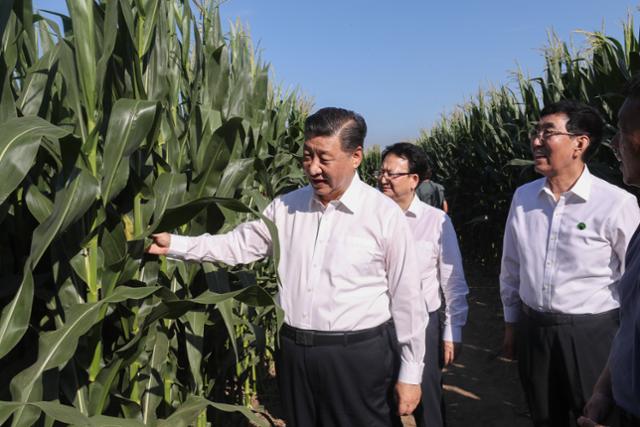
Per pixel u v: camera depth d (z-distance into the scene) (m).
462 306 2.88
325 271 2.02
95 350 1.70
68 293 1.69
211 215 2.20
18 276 1.65
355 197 2.04
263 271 3.91
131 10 1.76
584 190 2.29
